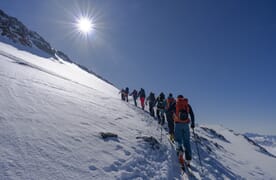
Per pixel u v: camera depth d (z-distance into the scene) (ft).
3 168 10.72
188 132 23.11
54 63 138.51
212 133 88.22
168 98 31.94
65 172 12.54
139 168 17.17
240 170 34.78
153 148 23.22
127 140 22.35
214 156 36.29
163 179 16.96
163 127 40.37
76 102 32.14
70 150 15.29
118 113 37.60
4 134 13.89
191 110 23.89
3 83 26.50
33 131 15.92
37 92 28.35
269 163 57.98
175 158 23.65
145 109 67.15
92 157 15.64
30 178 10.82
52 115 21.04
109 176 14.11
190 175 20.24
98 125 23.88
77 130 19.54
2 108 18.10
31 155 12.80
